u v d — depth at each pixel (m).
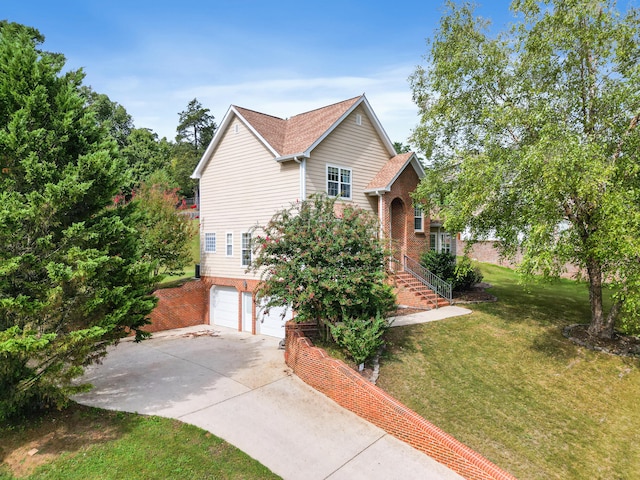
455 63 14.17
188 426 8.34
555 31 12.30
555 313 16.31
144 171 39.50
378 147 19.78
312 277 10.77
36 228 7.94
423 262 20.20
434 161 17.61
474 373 11.29
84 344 8.09
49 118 8.48
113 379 11.39
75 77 9.48
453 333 13.90
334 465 7.27
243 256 18.45
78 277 7.71
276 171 16.83
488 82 14.23
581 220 11.84
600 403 9.97
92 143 9.30
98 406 9.30
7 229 7.03
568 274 26.42
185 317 19.83
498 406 9.73
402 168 18.97
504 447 8.22
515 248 14.08
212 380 11.30
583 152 9.98
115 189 9.04
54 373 7.69
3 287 7.39
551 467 7.72
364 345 10.58
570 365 11.74
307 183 16.00
